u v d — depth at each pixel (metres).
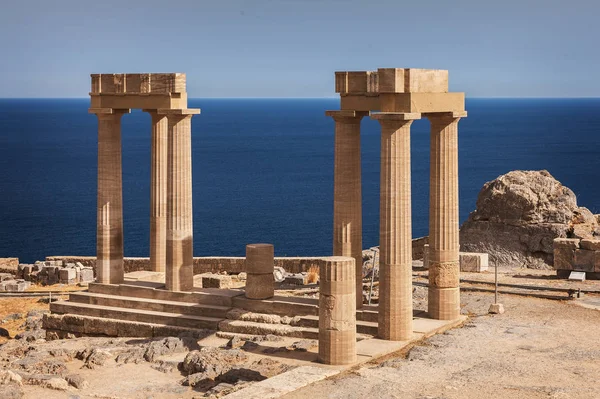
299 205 121.44
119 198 34.47
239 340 28.95
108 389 24.97
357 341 27.12
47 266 46.91
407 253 26.97
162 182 36.66
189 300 32.22
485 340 26.77
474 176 150.88
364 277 40.19
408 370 23.72
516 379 22.72
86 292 34.50
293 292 36.97
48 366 26.89
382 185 26.67
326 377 23.50
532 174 40.72
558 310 30.91
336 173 29.12
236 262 44.94
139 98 32.97
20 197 125.69
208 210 116.69
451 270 29.22
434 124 28.73
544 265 39.19
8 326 36.75
